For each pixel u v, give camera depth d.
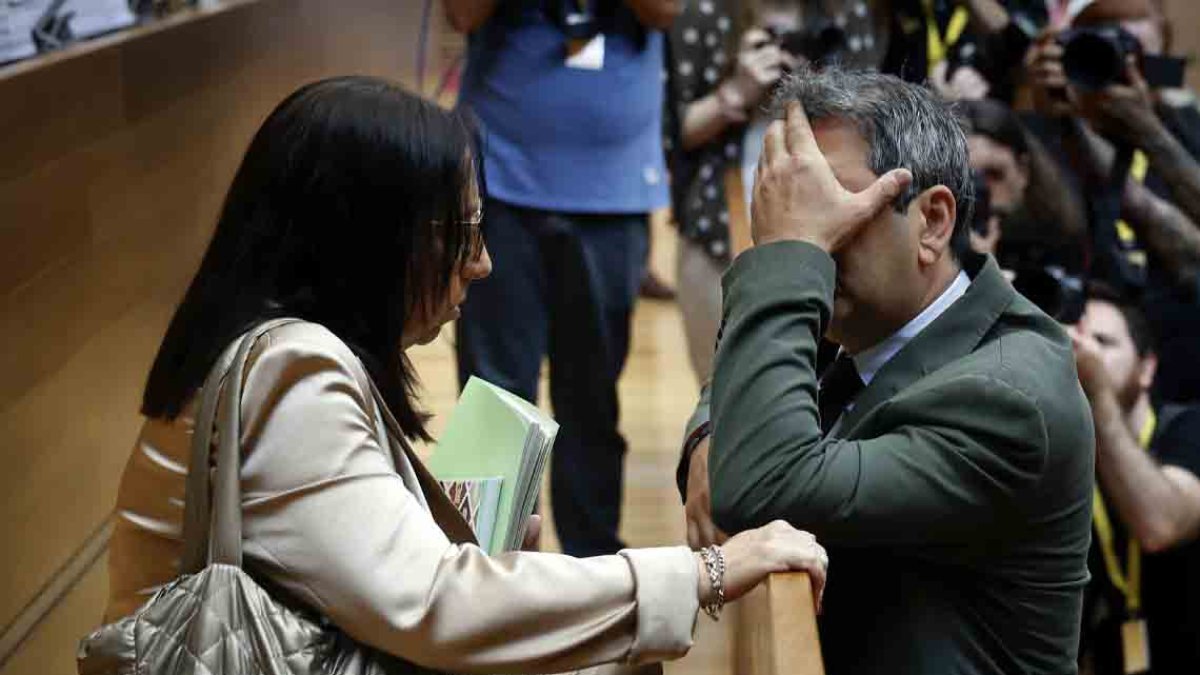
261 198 1.81
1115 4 3.45
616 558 1.79
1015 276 3.16
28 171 3.09
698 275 4.38
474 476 2.04
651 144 4.11
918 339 1.94
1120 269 3.32
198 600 1.68
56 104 3.28
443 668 1.71
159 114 4.08
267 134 1.82
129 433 3.77
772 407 1.84
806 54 4.10
